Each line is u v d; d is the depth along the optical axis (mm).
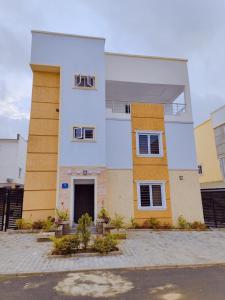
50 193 13742
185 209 14836
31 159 13961
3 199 13742
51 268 6820
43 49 14586
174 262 7359
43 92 14953
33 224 12789
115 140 15008
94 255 8062
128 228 13594
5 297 5062
